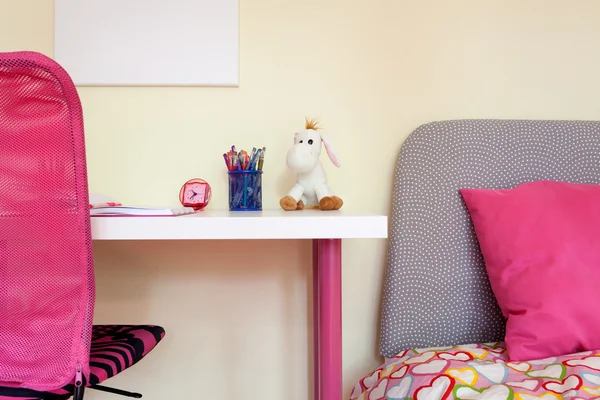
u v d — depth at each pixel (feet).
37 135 2.62
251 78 4.98
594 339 3.60
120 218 3.06
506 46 5.10
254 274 4.99
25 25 4.85
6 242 2.71
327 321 3.35
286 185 5.00
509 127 4.88
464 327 4.56
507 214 4.17
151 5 4.88
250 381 4.97
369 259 5.05
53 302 2.75
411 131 5.05
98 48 4.86
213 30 4.91
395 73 5.06
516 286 3.89
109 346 3.40
